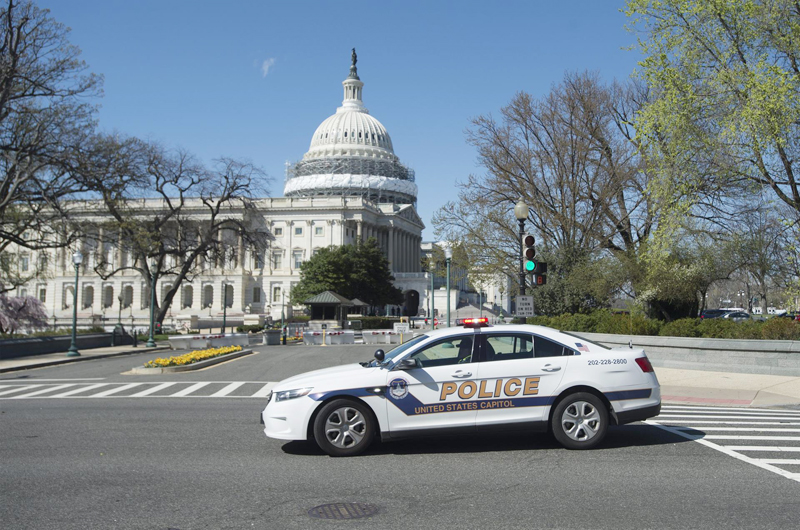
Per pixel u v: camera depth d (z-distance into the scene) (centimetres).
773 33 2422
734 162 2444
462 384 1021
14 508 766
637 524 685
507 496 795
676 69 2566
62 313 13525
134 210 5759
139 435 1227
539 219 4375
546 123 4272
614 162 4062
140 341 5338
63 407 1636
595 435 1040
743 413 1481
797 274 2812
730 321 2584
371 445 1105
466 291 14350
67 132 4394
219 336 4706
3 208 4294
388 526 688
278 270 13475
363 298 10862
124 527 695
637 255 3481
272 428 1027
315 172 17012
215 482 877
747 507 744
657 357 2536
